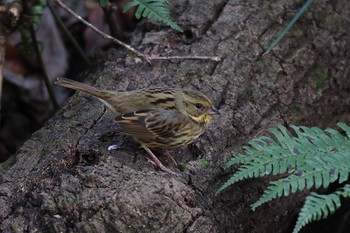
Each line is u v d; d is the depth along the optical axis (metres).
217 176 9.38
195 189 9.05
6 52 15.30
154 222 8.41
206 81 10.59
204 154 9.63
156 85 10.54
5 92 15.12
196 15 11.57
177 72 10.73
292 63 11.21
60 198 8.48
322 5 12.02
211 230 8.80
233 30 11.37
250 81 10.78
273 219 10.44
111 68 10.93
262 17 11.62
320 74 11.46
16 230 8.38
